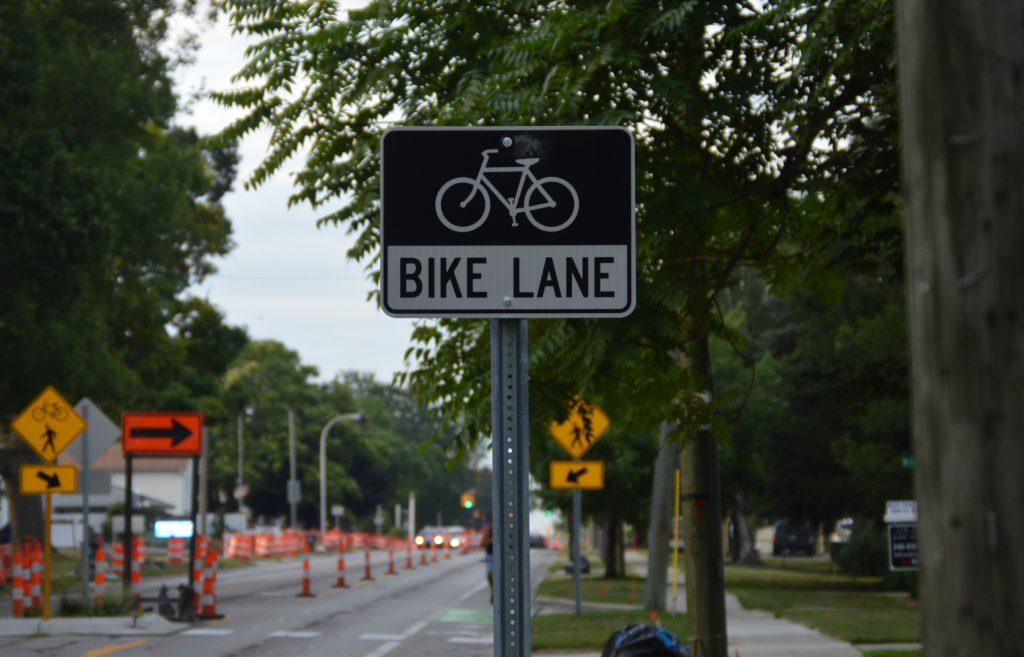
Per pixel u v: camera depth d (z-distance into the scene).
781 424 47.81
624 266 6.29
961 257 4.09
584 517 52.12
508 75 12.44
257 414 146.75
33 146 38.34
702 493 15.55
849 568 57.25
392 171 6.32
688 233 13.48
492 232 6.31
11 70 38.72
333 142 14.31
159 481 127.75
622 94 12.73
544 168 6.34
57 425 25.28
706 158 13.58
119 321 54.53
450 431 17.00
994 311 4.05
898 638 23.98
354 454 157.50
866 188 14.16
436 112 13.78
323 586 46.72
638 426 14.86
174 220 49.88
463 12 13.65
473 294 6.30
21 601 27.47
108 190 44.97
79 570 47.56
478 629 28.17
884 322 32.47
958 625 4.02
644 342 12.50
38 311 41.28
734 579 53.44
